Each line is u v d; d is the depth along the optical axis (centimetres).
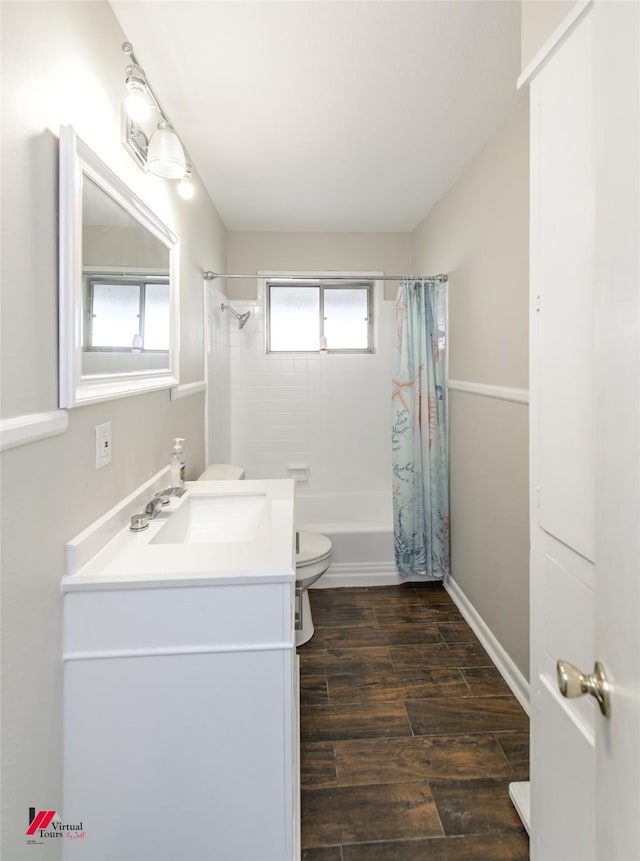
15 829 88
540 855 114
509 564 203
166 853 108
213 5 131
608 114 62
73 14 108
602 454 64
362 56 154
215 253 298
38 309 93
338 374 359
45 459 97
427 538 289
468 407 250
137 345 148
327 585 297
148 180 162
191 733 107
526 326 185
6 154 83
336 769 157
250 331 351
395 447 289
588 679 63
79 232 105
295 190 270
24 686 90
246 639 107
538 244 112
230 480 211
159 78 165
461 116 194
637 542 53
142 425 157
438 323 284
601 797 63
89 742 105
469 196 239
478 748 166
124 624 105
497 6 134
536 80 110
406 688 198
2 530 83
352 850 131
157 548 122
